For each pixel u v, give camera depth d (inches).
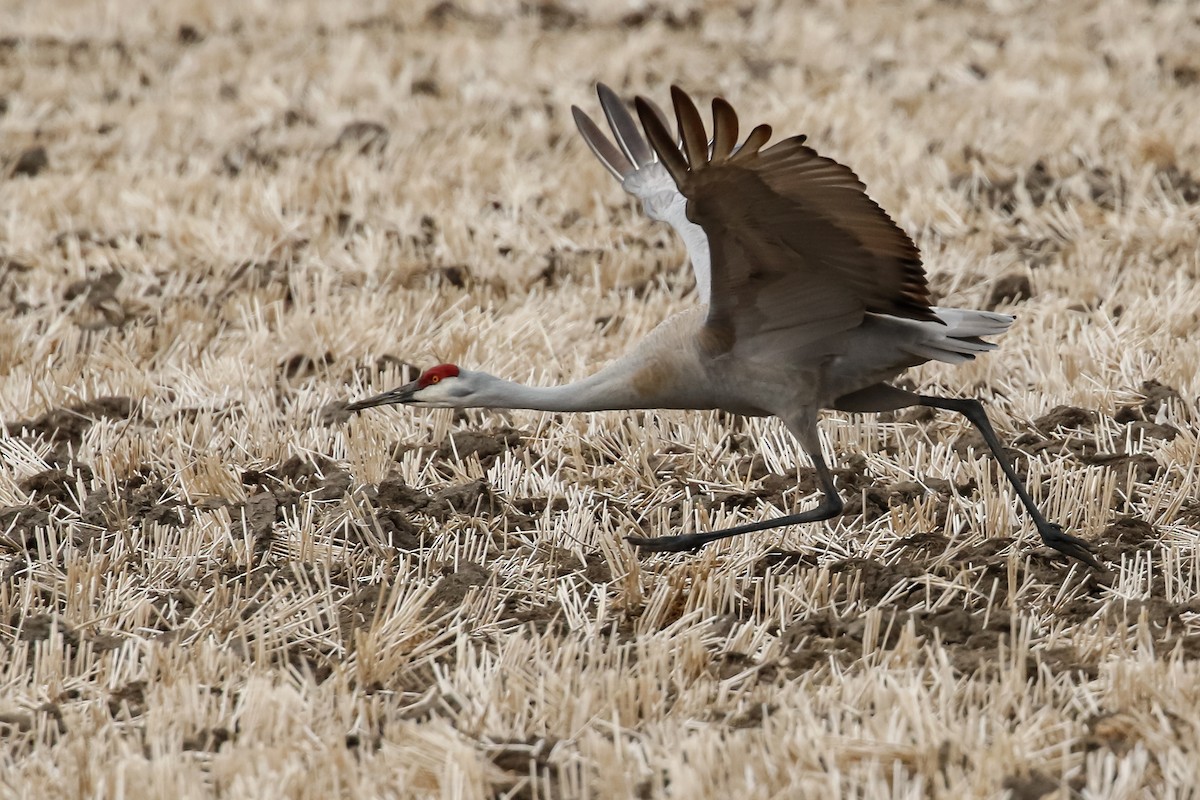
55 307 552.1
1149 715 283.0
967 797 257.1
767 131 279.7
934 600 347.6
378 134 756.6
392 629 333.1
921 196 628.1
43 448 444.8
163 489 419.8
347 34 956.6
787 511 400.8
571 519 390.9
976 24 949.2
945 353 356.5
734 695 309.4
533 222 639.8
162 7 1017.5
